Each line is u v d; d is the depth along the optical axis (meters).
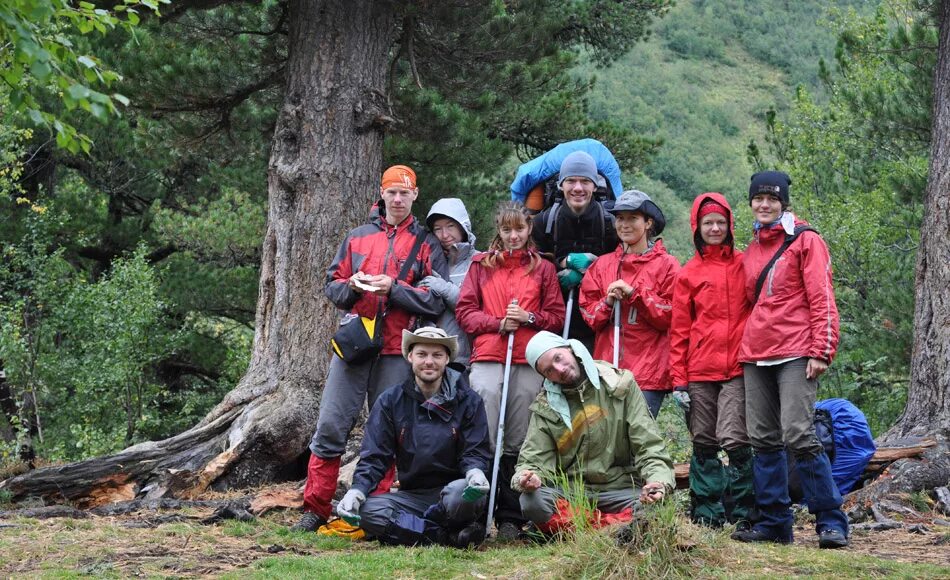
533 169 5.64
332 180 7.81
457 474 4.64
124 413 14.64
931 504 6.31
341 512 4.38
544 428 4.41
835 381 12.41
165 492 6.66
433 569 3.89
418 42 9.88
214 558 4.24
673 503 3.86
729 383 4.72
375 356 4.96
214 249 14.93
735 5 69.62
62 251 14.55
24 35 3.22
